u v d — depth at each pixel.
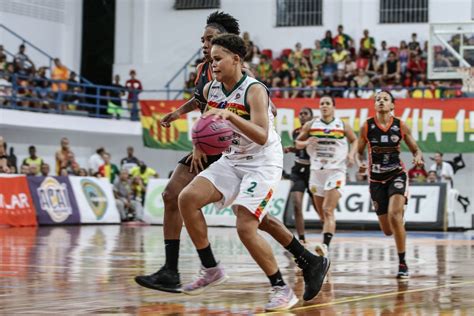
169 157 25.59
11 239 14.16
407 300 6.31
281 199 20.16
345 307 5.89
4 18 25.30
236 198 5.70
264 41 26.64
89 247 12.37
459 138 21.31
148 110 24.09
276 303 5.68
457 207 21.95
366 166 8.99
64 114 23.55
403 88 22.17
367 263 9.91
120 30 27.98
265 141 5.42
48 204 19.75
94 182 21.12
